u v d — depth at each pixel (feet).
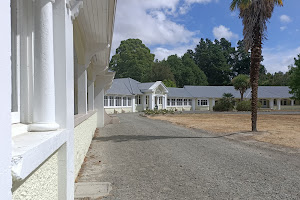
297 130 47.57
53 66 9.07
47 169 7.80
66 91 9.93
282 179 17.12
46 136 7.59
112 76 51.26
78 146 18.02
